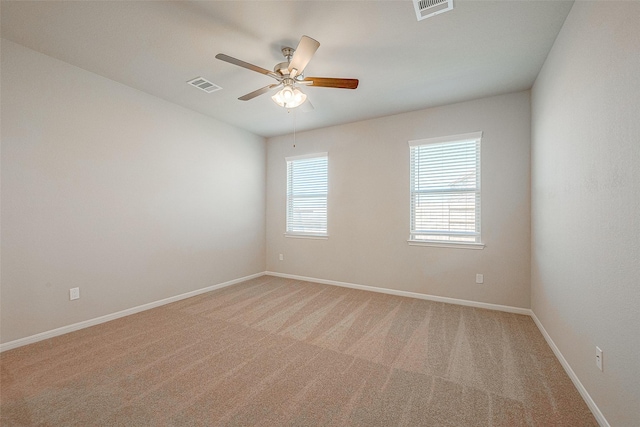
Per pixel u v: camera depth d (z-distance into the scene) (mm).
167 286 3609
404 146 3945
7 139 2350
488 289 3410
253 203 4988
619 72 1360
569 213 2004
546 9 1938
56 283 2629
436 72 2814
